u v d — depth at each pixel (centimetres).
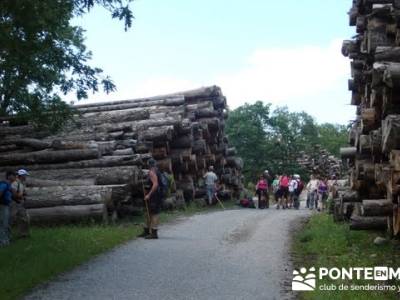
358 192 1424
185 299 774
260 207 2661
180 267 984
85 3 1248
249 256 1099
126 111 2339
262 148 4969
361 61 1477
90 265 1002
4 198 1244
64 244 1201
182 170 2497
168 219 1812
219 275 923
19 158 1947
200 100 2781
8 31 1177
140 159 1909
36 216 1583
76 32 1928
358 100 1575
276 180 3288
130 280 884
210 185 2612
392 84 859
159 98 2619
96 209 1588
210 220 1780
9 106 1808
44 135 2197
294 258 1091
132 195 1881
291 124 5828
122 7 1237
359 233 1337
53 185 1750
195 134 2589
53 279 895
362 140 1234
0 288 806
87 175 1786
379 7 1179
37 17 1184
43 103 1739
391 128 838
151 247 1200
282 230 1516
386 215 1266
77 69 1586
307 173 4909
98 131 2203
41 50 1327
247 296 791
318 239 1271
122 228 1530
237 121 5094
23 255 1066
